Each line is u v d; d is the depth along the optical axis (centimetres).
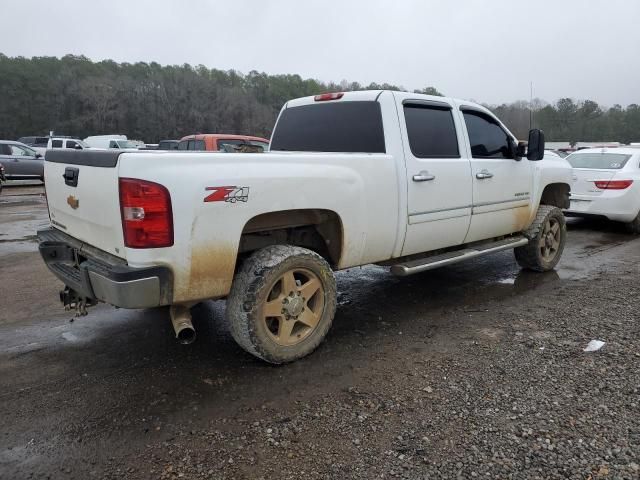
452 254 488
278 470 244
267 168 328
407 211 423
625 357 359
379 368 353
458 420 284
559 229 619
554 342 390
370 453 256
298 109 501
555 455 250
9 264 674
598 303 486
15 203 1470
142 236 284
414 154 436
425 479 235
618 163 897
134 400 313
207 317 462
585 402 299
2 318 462
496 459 248
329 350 385
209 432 277
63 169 362
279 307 348
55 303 506
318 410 298
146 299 290
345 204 373
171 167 290
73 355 380
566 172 631
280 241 384
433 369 349
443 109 471
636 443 258
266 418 290
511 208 541
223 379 340
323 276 367
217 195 302
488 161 504
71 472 246
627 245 799
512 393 312
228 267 317
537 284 564
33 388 329
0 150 2020
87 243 346
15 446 266
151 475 242
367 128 431
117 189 287
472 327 430
